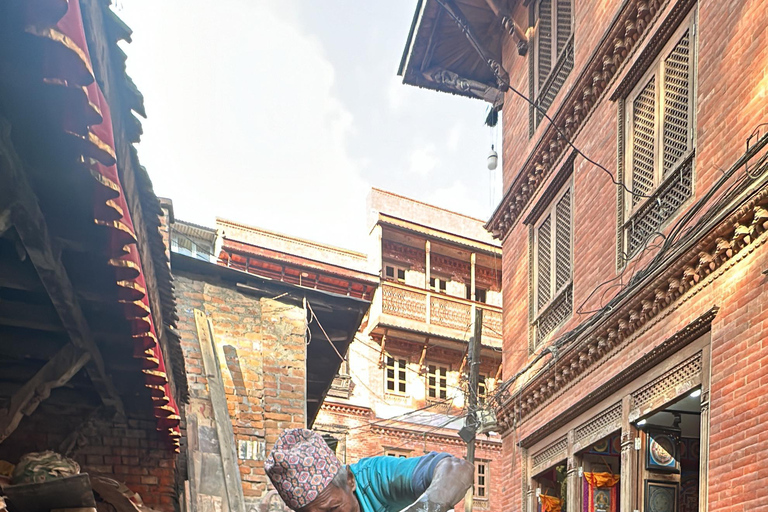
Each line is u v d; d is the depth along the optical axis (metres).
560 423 10.82
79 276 4.78
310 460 1.94
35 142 3.42
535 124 13.02
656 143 8.88
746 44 7.04
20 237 3.95
